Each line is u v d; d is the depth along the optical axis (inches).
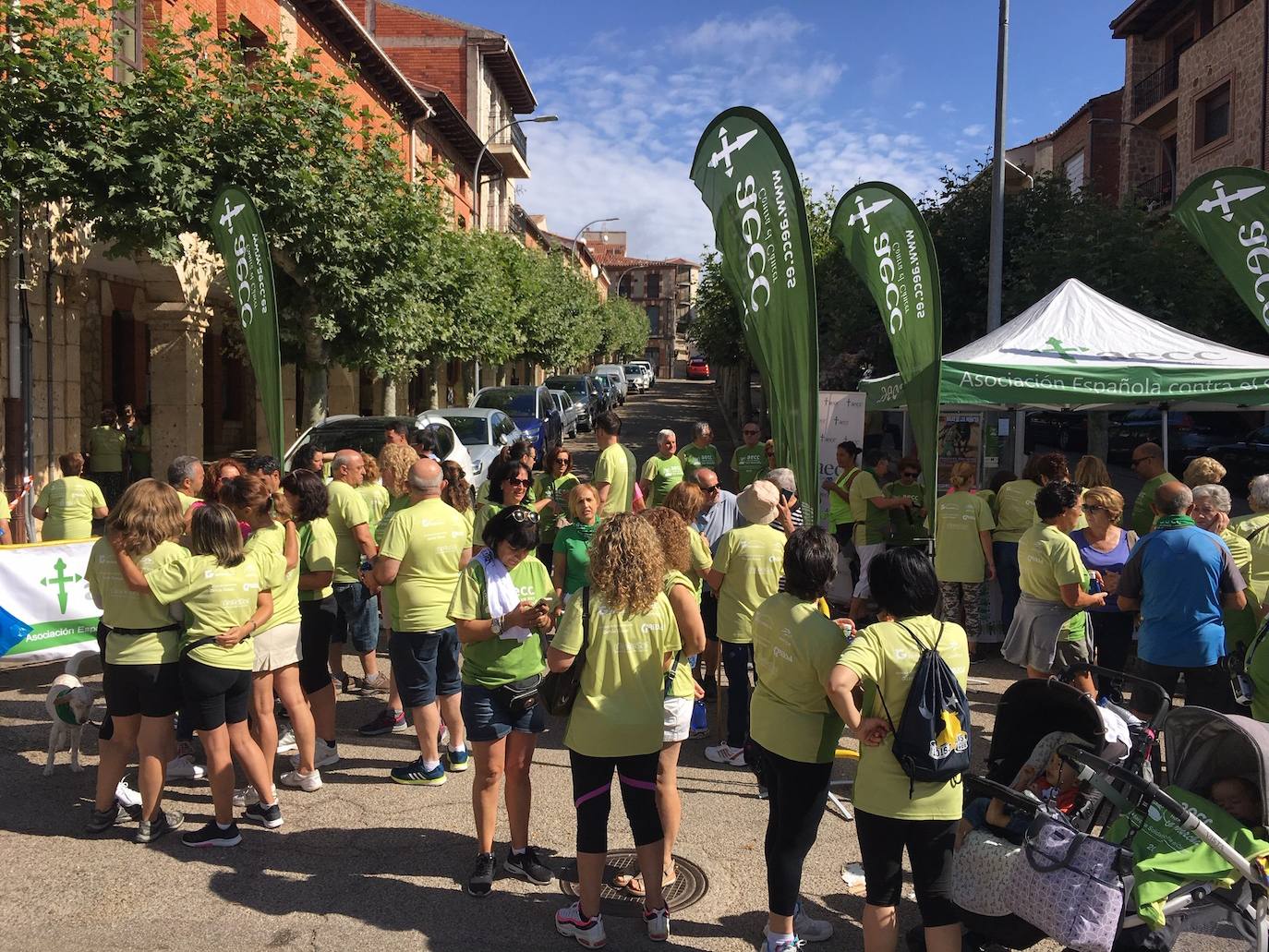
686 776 228.1
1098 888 123.5
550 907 165.6
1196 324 582.2
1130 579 210.7
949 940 130.5
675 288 4210.1
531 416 858.1
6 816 196.2
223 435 920.3
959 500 325.4
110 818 190.4
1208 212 311.4
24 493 438.0
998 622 337.7
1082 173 1402.6
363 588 282.7
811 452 190.5
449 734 226.4
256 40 668.1
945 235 657.6
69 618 289.9
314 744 216.1
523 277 1082.7
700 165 217.8
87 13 468.4
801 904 160.4
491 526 171.2
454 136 1205.1
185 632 183.0
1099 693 238.2
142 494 176.6
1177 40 1173.1
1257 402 319.0
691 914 163.5
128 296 764.6
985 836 140.1
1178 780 149.0
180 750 229.5
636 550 150.8
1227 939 131.7
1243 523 244.1
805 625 143.0
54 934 152.8
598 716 149.7
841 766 235.0
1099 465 310.7
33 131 372.5
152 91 410.3
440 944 152.9
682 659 171.8
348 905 164.4
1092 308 378.6
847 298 680.4
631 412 1571.1
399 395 1103.0
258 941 152.6
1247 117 951.0
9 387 434.3
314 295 503.2
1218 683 203.2
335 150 478.6
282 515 209.3
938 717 126.9
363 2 1408.7
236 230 330.0
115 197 391.5
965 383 329.7
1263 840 137.5
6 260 433.4
